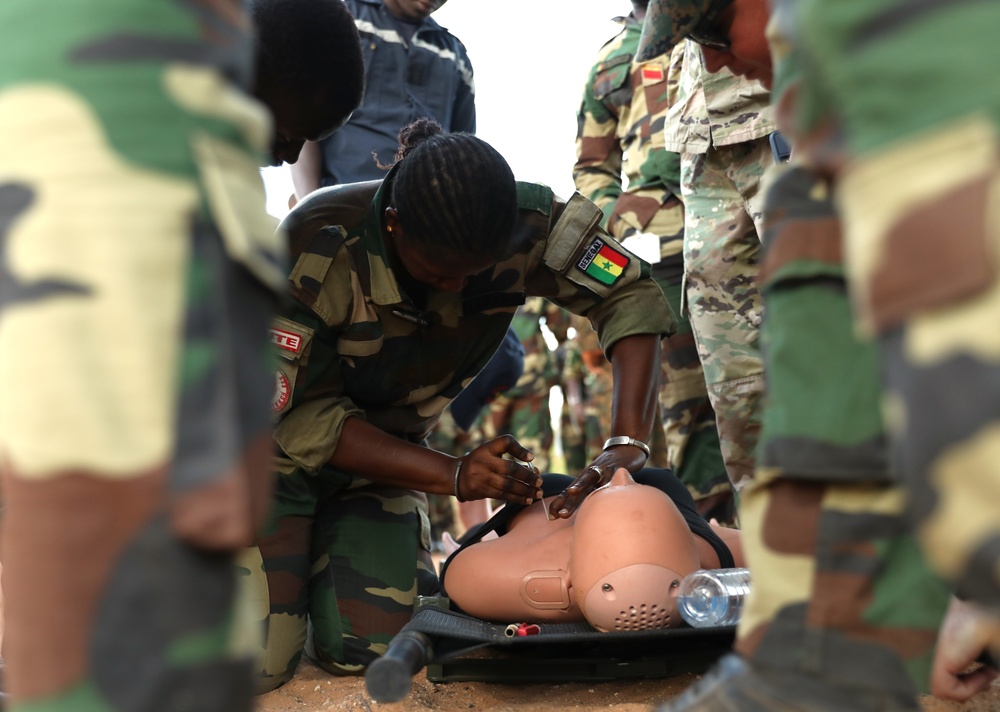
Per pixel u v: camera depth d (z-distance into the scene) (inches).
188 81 31.8
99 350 29.4
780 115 35.4
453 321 100.0
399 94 144.6
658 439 166.6
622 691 80.8
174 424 29.7
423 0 145.4
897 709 37.1
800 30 29.3
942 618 37.8
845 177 28.0
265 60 84.8
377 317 96.5
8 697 31.2
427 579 104.3
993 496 24.4
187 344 30.3
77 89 30.6
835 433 37.9
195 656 29.2
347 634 96.6
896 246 26.0
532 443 213.2
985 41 25.3
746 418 118.4
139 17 31.6
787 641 38.1
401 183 88.3
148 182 30.5
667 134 127.0
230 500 29.6
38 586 28.9
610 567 74.0
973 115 25.1
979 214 24.7
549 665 81.1
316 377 97.2
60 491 29.0
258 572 93.2
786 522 39.1
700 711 39.3
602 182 159.2
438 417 111.3
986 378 24.3
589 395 225.5
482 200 85.5
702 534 84.2
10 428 29.3
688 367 135.7
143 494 29.2
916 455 25.6
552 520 86.7
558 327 234.1
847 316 38.5
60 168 30.1
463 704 80.1
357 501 102.2
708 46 72.7
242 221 32.0
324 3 87.3
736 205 118.7
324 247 94.7
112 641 28.8
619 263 102.7
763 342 41.6
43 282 29.5
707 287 120.2
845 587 37.8
